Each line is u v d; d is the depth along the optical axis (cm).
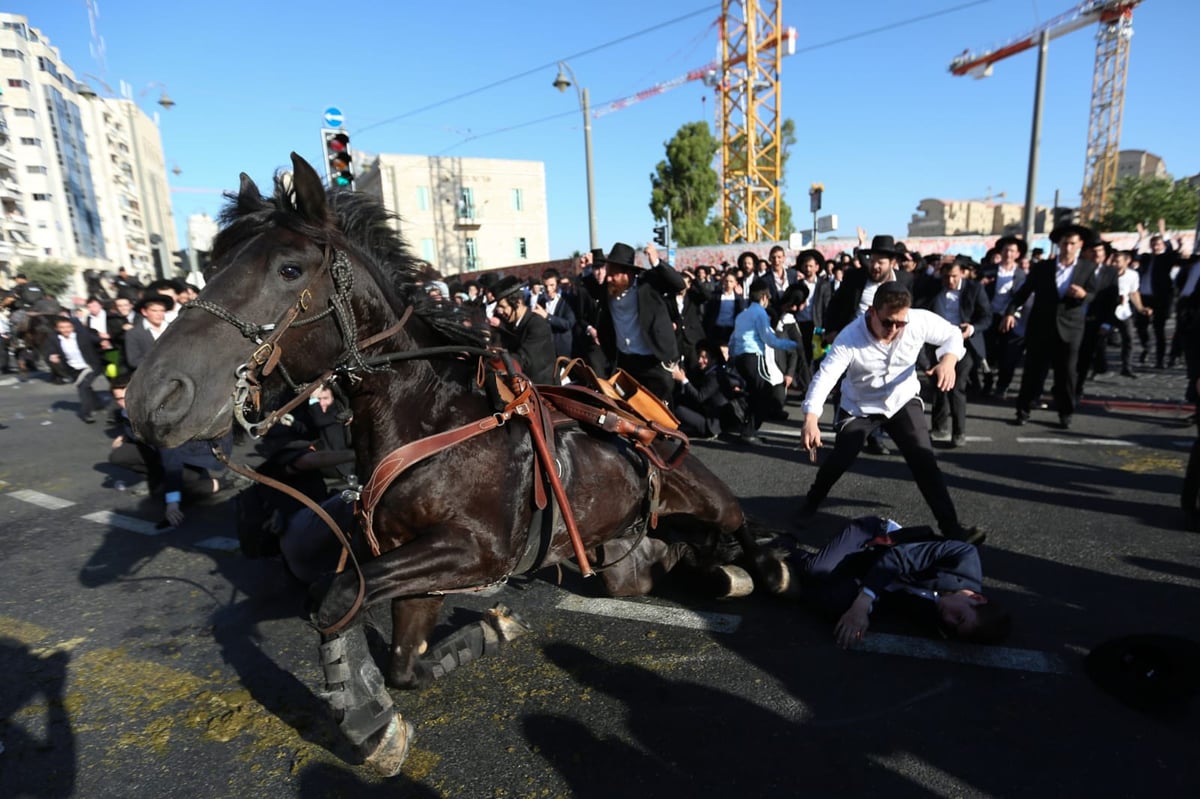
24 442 854
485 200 4278
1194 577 360
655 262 623
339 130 888
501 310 612
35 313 1490
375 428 224
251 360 186
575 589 378
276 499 372
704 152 4000
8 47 5384
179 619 365
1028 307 845
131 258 7950
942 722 252
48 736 268
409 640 249
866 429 421
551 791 226
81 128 6638
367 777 238
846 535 349
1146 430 679
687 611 348
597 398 268
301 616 362
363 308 211
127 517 541
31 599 394
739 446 695
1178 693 254
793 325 815
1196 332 547
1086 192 5322
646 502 292
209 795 232
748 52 3572
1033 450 618
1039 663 288
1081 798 213
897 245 574
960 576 312
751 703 269
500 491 227
